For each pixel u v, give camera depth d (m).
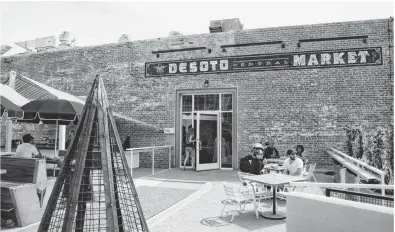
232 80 13.41
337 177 9.30
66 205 3.44
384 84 11.73
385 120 11.62
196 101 14.17
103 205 5.48
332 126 12.11
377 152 11.56
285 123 12.61
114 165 3.84
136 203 3.78
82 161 3.50
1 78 17.16
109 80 15.16
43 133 16.48
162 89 14.35
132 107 14.72
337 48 12.25
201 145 13.31
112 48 15.27
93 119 3.69
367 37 11.98
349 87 12.05
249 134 13.03
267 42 13.02
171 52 14.33
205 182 10.23
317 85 12.37
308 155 12.27
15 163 6.34
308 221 4.20
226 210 6.84
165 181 10.55
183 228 5.61
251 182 6.70
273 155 11.64
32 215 5.96
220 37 13.70
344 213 3.78
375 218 3.48
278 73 12.84
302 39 12.62
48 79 16.30
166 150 14.09
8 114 7.73
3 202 5.84
